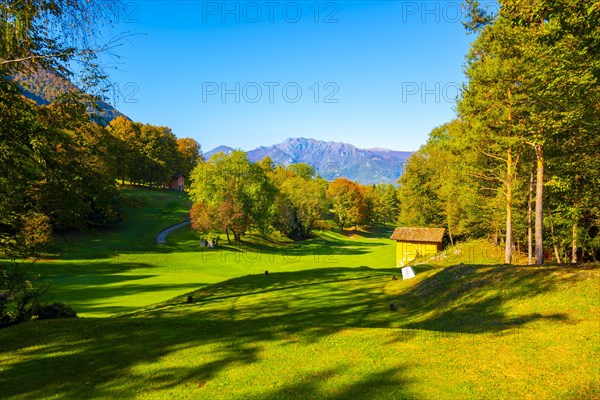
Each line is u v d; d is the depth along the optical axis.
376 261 56.03
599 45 10.48
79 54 11.12
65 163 13.11
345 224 110.69
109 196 14.62
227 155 71.19
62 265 40.38
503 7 18.08
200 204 66.44
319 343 9.92
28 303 16.42
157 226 69.88
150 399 7.27
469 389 7.15
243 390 7.42
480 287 16.00
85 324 12.52
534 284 14.59
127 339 10.85
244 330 11.48
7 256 15.90
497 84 21.14
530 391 7.06
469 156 29.27
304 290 23.64
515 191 29.20
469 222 45.59
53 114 12.37
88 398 7.41
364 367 8.24
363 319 15.68
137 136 88.88
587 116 15.49
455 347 9.33
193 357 9.30
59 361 9.35
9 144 11.56
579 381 7.38
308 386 7.45
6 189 13.02
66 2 10.45
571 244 29.33
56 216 15.08
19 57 10.77
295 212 88.06
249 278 30.05
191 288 30.59
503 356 8.68
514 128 20.38
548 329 10.60
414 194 61.88
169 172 100.44
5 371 8.84
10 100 11.21
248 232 77.31
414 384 7.38
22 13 9.86
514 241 41.22
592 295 12.54
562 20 10.64
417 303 17.39
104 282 33.28
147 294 27.42
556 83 14.12
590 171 19.84
